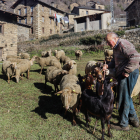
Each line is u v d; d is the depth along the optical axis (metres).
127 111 3.87
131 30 28.48
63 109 5.34
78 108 5.41
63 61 13.49
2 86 7.92
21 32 38.19
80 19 40.81
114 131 3.99
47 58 11.26
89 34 32.56
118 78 3.89
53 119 4.65
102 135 3.57
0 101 5.90
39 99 6.20
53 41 34.12
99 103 3.56
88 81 4.67
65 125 4.32
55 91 6.79
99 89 3.61
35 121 4.54
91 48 25.02
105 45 25.86
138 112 4.93
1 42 19.64
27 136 3.83
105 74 3.81
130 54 3.37
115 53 3.74
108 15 36.69
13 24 21.20
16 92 7.01
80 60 18.16
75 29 40.16
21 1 43.81
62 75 6.14
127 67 3.43
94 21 37.34
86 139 3.71
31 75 10.68
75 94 4.22
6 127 4.19
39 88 7.67
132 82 3.70
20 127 4.21
